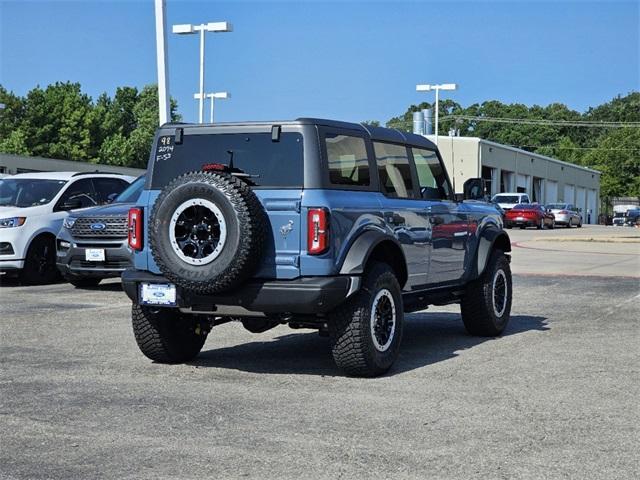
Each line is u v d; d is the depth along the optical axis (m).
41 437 5.61
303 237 7.07
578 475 4.86
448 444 5.45
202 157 7.56
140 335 7.94
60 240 14.16
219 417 6.09
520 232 41.53
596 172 92.69
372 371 7.45
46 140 97.88
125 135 114.75
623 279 16.48
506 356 8.56
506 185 68.19
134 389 7.01
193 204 6.99
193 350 8.20
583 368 7.90
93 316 11.24
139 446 5.40
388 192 8.12
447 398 6.68
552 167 77.62
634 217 65.44
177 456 5.20
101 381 7.32
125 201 14.76
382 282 7.51
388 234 7.67
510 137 134.50
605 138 124.94
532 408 6.37
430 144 9.10
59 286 15.15
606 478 4.81
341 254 7.21
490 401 6.58
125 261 13.65
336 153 7.42
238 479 4.78
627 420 6.04
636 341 9.46
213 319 8.02
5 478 4.81
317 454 5.23
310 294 6.98
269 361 8.30
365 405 6.45
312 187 7.10
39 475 4.86
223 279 6.96
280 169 7.21
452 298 9.38
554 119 141.25
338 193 7.30
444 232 8.95
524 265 19.84
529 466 5.01
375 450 5.31
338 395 6.79
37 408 6.36
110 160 98.62
